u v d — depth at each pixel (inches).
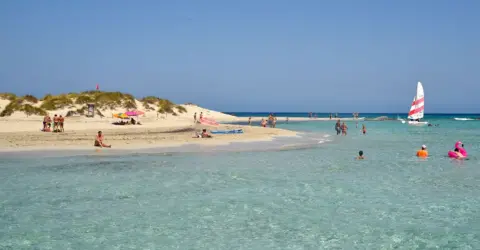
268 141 1601.9
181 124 2687.0
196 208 583.2
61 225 506.3
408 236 473.1
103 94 3627.0
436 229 497.4
